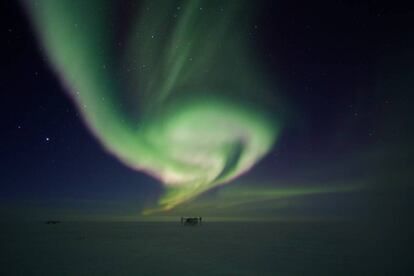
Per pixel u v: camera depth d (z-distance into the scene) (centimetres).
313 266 1501
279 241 2753
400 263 1572
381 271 1375
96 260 1698
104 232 4050
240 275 1315
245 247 2267
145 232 4034
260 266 1506
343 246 2350
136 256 1842
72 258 1772
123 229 4853
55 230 4559
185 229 4844
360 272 1356
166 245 2414
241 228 5191
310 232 4062
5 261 1681
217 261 1652
